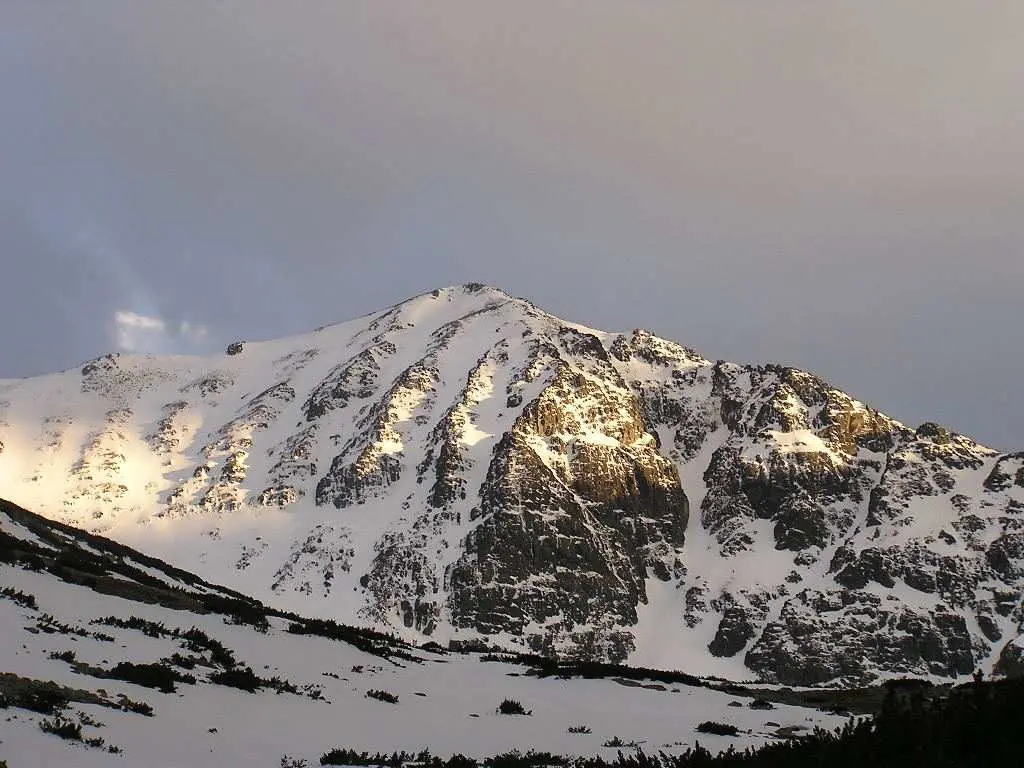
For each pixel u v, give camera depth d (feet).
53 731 95.61
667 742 136.98
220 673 142.72
